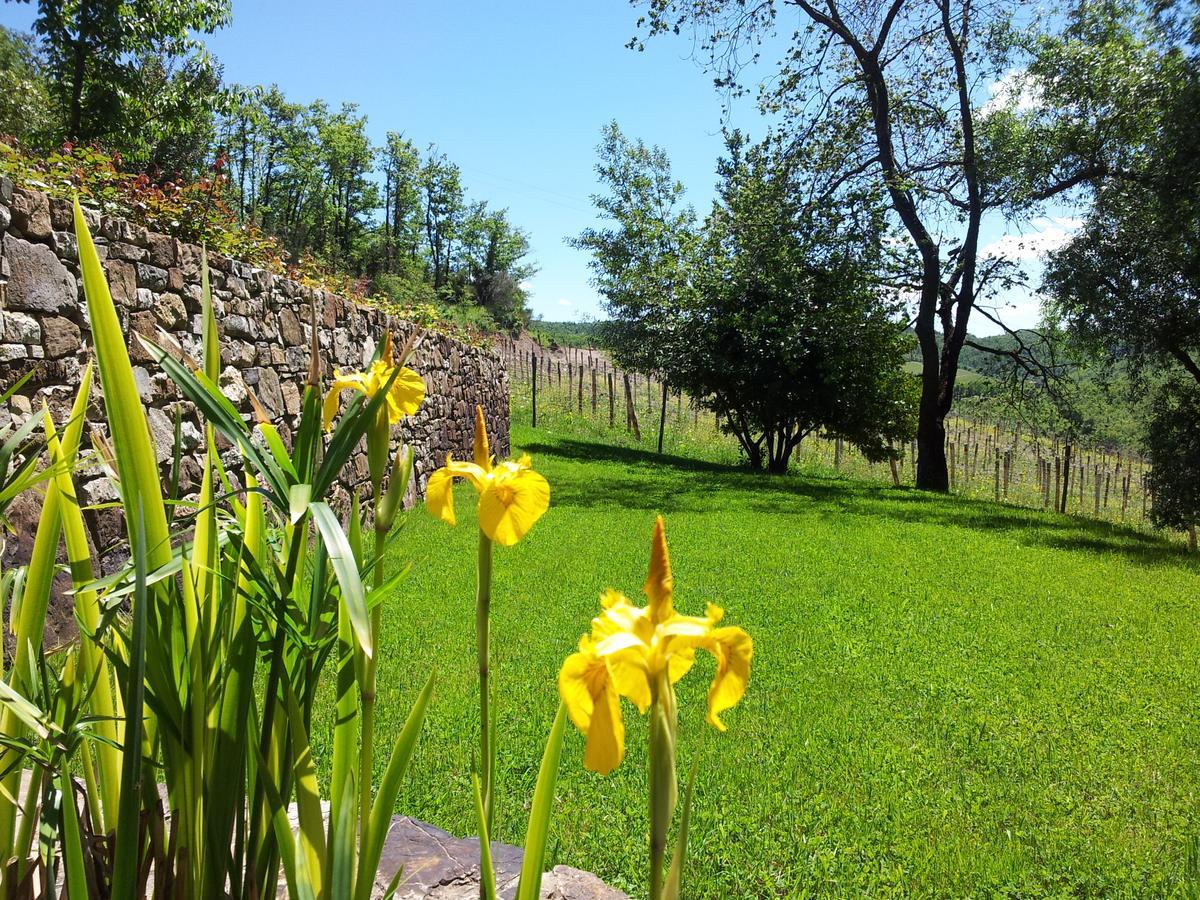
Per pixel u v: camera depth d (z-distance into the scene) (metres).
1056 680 5.75
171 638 1.25
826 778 4.06
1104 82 15.74
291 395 7.77
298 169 47.78
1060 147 16.75
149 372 5.47
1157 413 17.52
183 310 5.98
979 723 4.89
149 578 1.07
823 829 3.56
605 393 33.62
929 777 4.14
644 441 27.08
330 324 8.80
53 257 4.65
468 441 14.58
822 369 20.78
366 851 1.23
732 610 7.16
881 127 19.66
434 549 8.48
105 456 1.48
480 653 1.22
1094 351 17.95
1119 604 8.17
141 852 1.28
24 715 1.17
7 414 4.23
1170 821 3.79
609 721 0.80
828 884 3.15
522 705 4.59
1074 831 3.68
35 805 1.38
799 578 8.50
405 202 58.78
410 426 10.52
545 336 67.56
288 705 1.23
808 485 17.95
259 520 1.45
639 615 0.85
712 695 0.82
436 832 2.56
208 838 1.24
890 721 4.86
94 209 5.24
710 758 4.20
